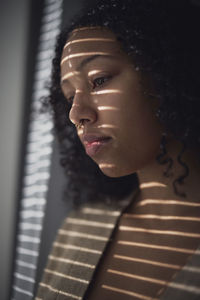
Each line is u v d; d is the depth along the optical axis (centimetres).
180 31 84
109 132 81
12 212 174
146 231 88
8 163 178
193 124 80
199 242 77
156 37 82
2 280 172
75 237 112
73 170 122
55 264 113
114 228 98
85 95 83
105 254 95
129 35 79
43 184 169
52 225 160
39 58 181
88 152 84
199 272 70
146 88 80
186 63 81
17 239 174
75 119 83
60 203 160
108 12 83
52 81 109
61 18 169
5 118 182
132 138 80
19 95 178
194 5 90
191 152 82
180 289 70
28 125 179
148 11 84
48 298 102
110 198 114
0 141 183
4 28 189
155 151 82
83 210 119
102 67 80
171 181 83
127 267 86
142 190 92
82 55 82
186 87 80
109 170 82
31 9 182
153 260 82
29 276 163
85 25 85
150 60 79
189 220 81
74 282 96
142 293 79
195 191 82
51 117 121
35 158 174
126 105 80
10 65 184
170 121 79
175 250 80
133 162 81
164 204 85
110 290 86
